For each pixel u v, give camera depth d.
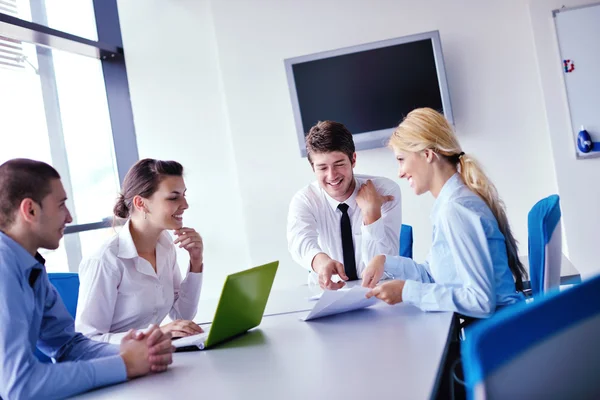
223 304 1.66
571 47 4.19
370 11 4.48
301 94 4.49
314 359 1.43
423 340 1.48
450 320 1.68
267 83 4.61
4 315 1.38
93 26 4.88
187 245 2.41
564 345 0.56
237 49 4.64
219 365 1.50
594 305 0.59
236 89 4.65
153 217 2.22
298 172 4.60
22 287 1.45
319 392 1.17
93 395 1.37
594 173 4.20
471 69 4.40
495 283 1.80
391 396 1.09
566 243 4.25
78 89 4.63
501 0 4.34
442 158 1.95
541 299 0.56
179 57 4.83
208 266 4.81
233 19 4.64
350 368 1.31
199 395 1.26
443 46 4.43
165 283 2.35
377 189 2.89
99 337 1.95
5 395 1.35
